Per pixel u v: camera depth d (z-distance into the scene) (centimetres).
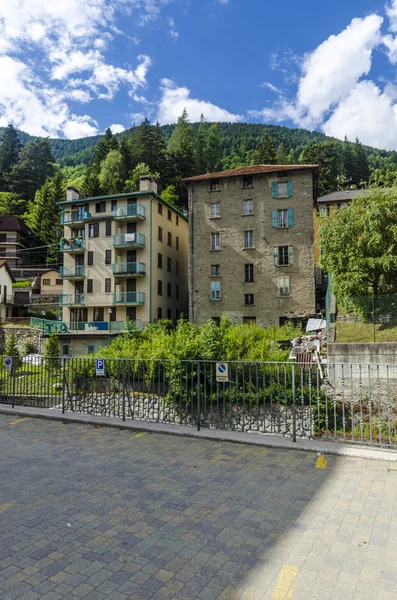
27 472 649
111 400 1181
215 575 364
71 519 478
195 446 800
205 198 3559
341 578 359
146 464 687
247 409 1055
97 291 3866
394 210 1848
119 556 396
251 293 3350
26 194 8956
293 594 337
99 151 9169
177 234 4484
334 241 1925
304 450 759
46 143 10300
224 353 1135
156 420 1026
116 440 851
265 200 3403
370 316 1526
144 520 475
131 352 1531
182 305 4506
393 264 1736
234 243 3444
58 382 1230
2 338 4000
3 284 5459
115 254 3856
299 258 3262
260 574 365
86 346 3466
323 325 2516
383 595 335
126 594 337
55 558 392
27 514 492
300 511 499
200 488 576
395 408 1045
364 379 1125
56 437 879
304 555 397
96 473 642
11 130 10881
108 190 7494
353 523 466
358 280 1777
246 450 771
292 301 3241
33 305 5694
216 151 9131
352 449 740
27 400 1251
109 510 503
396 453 716
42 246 7306
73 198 4269
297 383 1068
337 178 7562
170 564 382
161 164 7912
